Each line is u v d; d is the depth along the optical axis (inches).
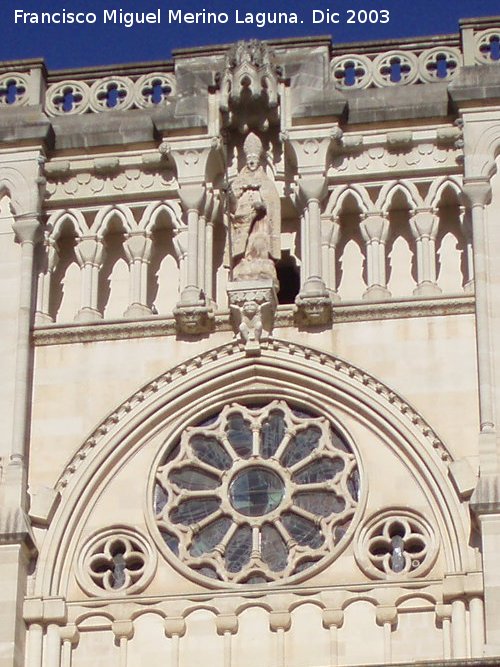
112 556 2219.5
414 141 2357.3
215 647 2156.7
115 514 2233.0
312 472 2241.6
